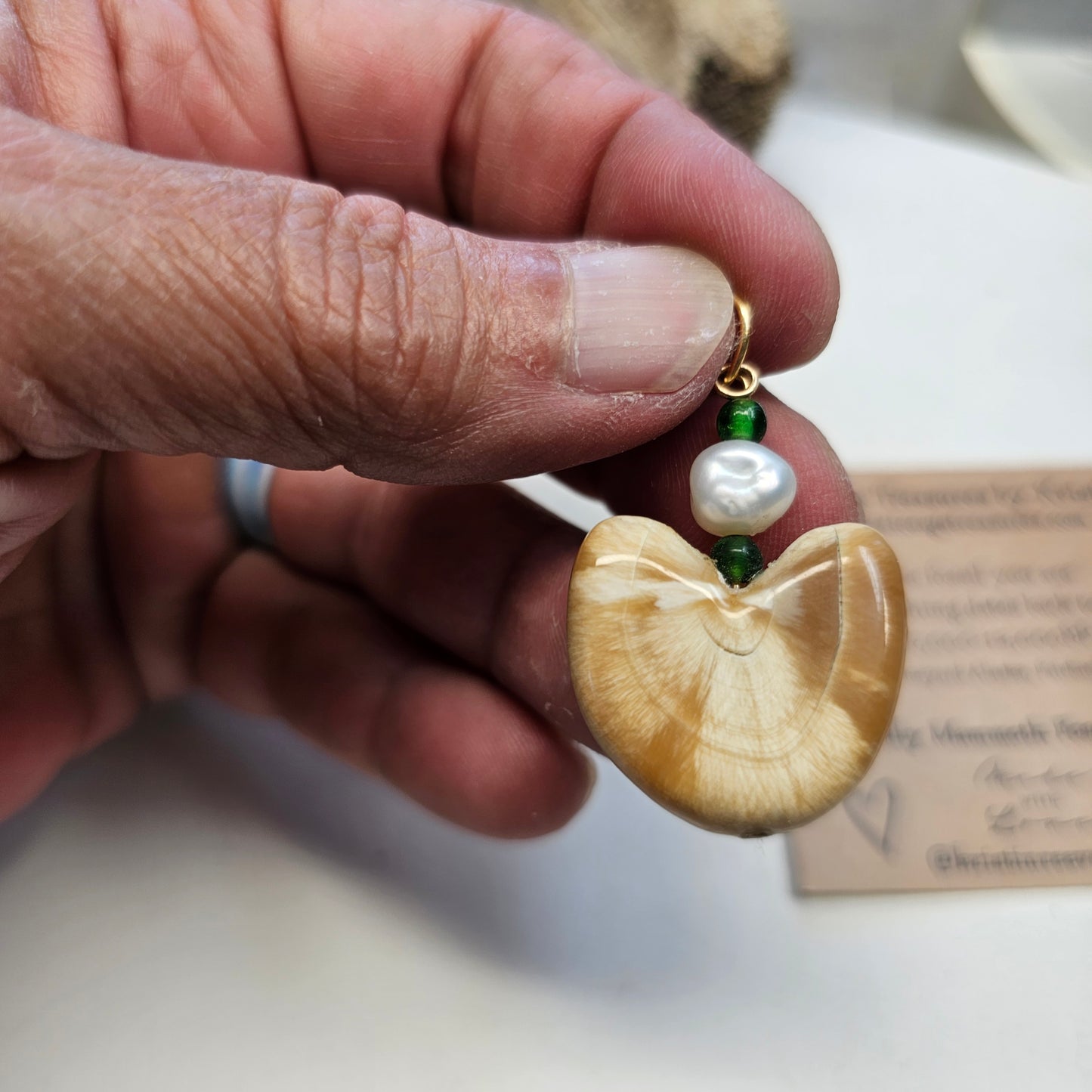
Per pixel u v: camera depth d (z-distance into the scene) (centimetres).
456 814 13
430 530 14
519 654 13
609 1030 12
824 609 10
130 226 9
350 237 9
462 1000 12
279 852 13
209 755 14
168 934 13
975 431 17
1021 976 13
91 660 14
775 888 13
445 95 14
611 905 13
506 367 10
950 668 15
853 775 9
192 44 13
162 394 9
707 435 12
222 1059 12
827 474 12
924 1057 12
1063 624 15
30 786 13
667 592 10
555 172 13
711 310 10
